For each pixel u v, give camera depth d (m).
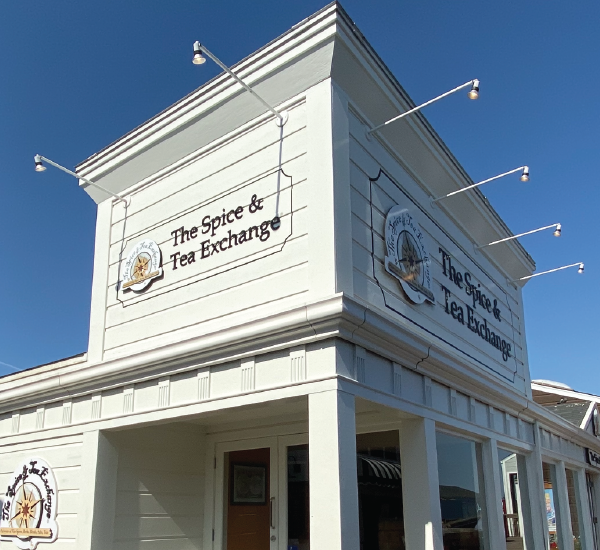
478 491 9.00
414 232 8.32
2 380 10.12
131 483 8.23
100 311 8.94
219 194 7.84
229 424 9.20
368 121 7.60
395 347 6.70
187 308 7.76
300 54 7.02
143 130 8.74
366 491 7.59
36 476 8.87
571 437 14.82
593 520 17.25
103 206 9.58
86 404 8.44
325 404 5.78
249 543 8.59
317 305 5.93
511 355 11.80
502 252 11.81
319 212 6.56
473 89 6.71
